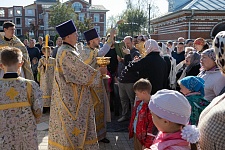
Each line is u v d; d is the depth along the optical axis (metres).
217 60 1.53
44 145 4.62
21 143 2.80
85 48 4.36
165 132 1.70
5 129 2.73
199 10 16.70
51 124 3.71
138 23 34.53
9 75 2.77
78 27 38.44
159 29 22.17
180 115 1.64
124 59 5.98
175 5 22.27
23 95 2.80
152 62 4.43
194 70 4.68
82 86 3.63
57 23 39.47
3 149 2.72
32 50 9.45
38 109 2.87
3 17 54.84
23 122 2.80
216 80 3.09
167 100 1.67
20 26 54.47
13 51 2.78
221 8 16.92
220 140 1.44
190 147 1.58
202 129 1.56
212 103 1.62
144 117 3.25
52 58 6.68
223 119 1.44
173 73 5.59
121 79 5.20
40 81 6.80
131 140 4.89
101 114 4.62
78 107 3.59
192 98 2.76
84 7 52.50
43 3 54.25
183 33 17.41
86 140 3.71
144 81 3.29
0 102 2.72
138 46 6.50
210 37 17.00
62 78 3.57
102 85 4.59
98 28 53.41
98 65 4.29
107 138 4.97
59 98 3.59
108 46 4.51
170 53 7.34
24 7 54.28
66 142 3.54
